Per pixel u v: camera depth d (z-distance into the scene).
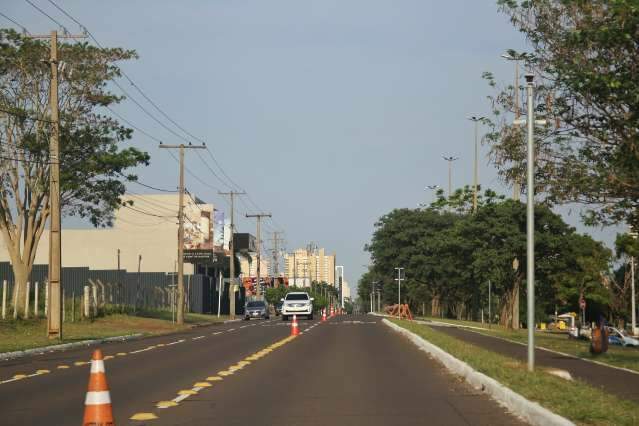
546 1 22.50
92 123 44.69
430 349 24.34
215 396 14.17
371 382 16.41
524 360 20.61
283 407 12.81
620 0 18.23
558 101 23.08
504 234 53.47
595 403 11.47
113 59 44.34
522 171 24.69
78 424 11.40
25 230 45.16
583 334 40.34
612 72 20.06
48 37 33.38
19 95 43.47
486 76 25.05
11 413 12.48
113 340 36.28
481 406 12.91
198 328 51.09
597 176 23.05
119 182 46.62
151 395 14.41
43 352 28.22
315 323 52.69
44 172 44.31
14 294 42.81
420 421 11.38
